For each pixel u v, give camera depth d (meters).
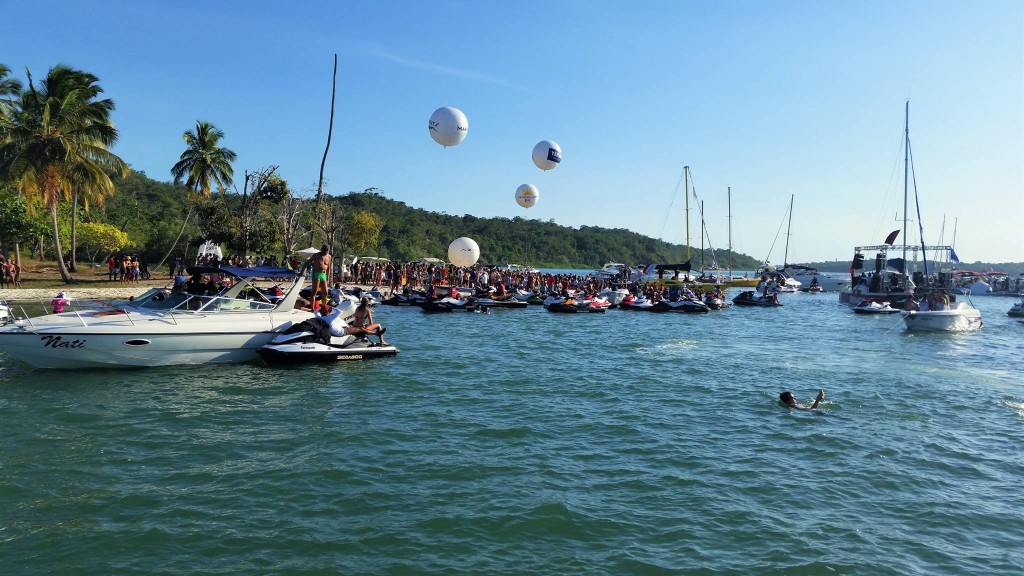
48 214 52.19
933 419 12.51
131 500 7.80
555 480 8.75
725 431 11.44
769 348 23.19
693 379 16.38
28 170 35.41
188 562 6.31
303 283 18.28
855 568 6.47
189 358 16.50
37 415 11.51
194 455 9.55
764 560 6.59
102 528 7.03
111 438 10.29
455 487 8.41
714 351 21.98
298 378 15.45
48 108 36.41
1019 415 12.94
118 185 101.75
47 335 14.77
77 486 8.21
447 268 56.59
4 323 15.27
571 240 160.12
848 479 9.03
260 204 53.72
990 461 9.96
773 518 7.64
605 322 33.00
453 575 6.16
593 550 6.73
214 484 8.39
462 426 11.41
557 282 49.06
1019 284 76.88
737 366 18.59
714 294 46.69
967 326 31.19
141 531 6.96
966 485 8.90
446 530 7.12
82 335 15.05
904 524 7.57
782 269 86.56
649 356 20.42
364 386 14.71
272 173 51.84
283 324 17.55
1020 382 16.64
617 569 6.34
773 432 11.41
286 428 11.10
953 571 6.47
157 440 10.25
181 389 13.95
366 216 75.00
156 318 16.02
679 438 10.94
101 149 39.00
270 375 15.73
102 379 14.72
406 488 8.36
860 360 20.30
